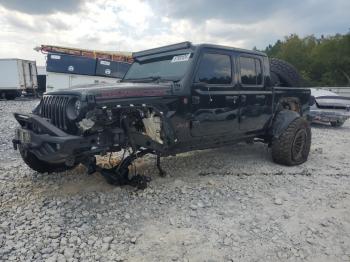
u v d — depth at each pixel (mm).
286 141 5621
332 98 11586
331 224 3568
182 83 4426
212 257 2918
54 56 15711
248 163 5887
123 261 2844
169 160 5855
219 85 4848
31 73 28031
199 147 4895
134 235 3260
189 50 4707
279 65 6758
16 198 4094
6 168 5387
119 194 4223
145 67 5262
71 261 2830
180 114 4418
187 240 3184
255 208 3945
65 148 3494
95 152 3760
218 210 3859
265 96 5645
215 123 4859
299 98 6555
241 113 5227
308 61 63344
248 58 5363
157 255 2936
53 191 4336
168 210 3826
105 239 3156
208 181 4812
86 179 4773
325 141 8633
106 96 3715
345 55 55188
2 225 3387
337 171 5602
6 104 19891
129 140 3996
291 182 4910
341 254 3008
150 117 4199
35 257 2869
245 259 2900
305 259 2924
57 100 3992
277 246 3115
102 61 15883
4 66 25438
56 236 3205
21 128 4246
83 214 3666
